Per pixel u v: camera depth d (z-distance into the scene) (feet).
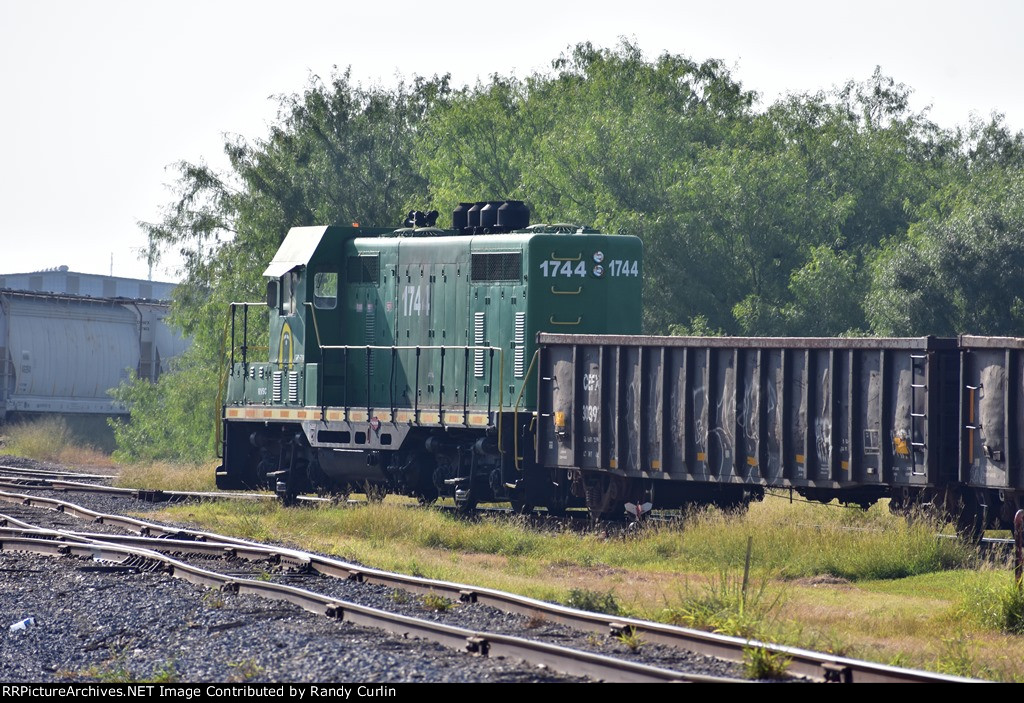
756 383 217.56
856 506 223.51
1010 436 187.42
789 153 587.27
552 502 260.01
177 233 565.12
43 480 334.65
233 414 315.37
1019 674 119.85
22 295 617.21
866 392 203.62
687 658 121.49
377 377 287.28
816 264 481.87
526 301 258.78
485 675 110.73
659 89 633.61
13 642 129.08
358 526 245.04
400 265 284.00
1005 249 431.43
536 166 542.57
